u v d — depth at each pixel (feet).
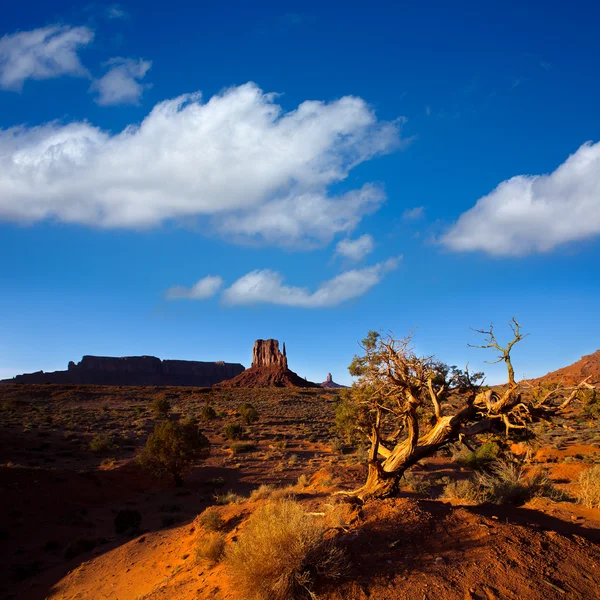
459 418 36.06
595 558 24.93
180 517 73.41
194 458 101.14
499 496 41.34
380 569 23.58
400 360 34.83
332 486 63.87
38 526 70.18
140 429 176.76
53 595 43.98
